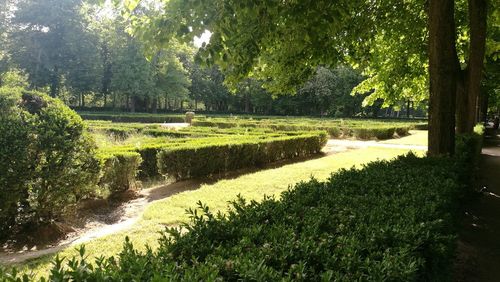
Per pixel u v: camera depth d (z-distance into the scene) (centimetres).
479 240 616
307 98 6097
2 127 564
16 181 560
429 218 322
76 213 675
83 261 188
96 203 742
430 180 473
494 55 1569
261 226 274
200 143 1159
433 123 727
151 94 5159
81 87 4803
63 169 605
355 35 883
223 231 271
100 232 612
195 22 416
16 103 601
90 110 5181
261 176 1069
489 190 1016
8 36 4519
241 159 1238
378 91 1464
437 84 716
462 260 526
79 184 635
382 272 211
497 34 1634
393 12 1056
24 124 585
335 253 236
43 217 602
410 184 448
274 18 486
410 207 338
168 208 717
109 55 5156
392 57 1280
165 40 439
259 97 6219
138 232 583
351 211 328
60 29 4641
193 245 246
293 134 1698
